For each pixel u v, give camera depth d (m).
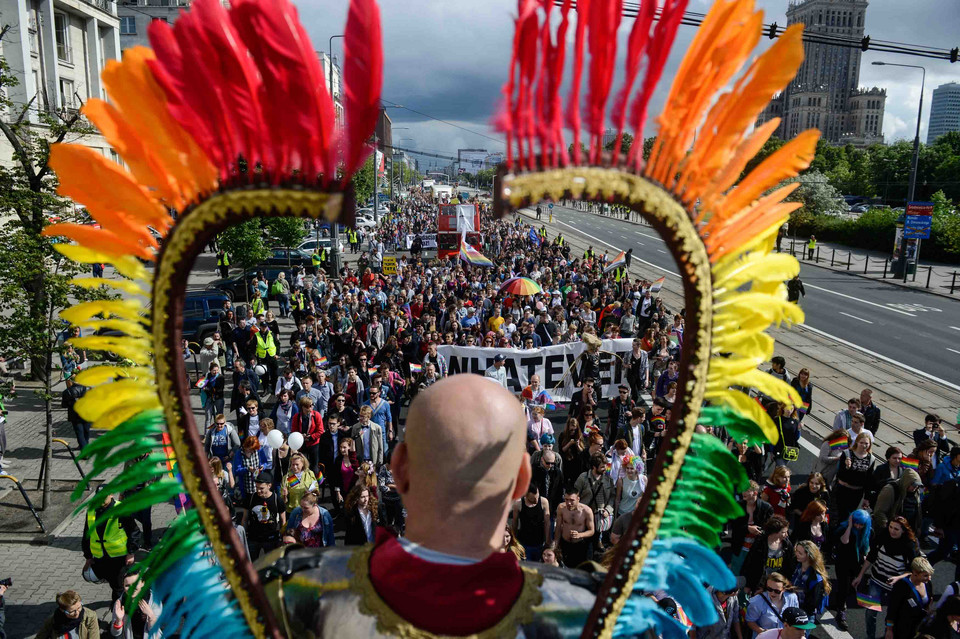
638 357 14.40
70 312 1.38
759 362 1.48
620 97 1.25
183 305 1.36
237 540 1.41
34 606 8.43
